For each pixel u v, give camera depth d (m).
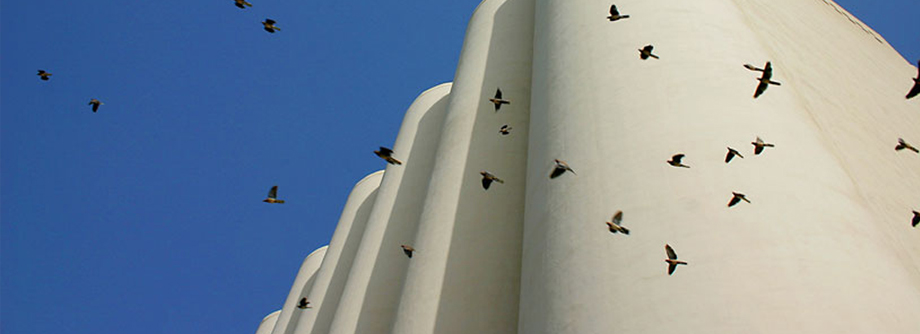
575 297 9.12
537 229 11.27
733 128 10.59
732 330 7.45
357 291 17.97
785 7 20.14
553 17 17.06
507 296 13.11
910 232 11.95
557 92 13.93
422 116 24.47
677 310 7.94
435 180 16.75
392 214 20.03
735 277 8.02
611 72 13.00
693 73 12.13
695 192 9.45
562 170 7.59
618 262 9.01
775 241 8.41
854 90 17.75
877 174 13.45
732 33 13.83
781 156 10.05
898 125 17.70
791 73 15.19
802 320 7.36
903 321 7.57
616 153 10.89
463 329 12.69
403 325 13.41
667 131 10.83
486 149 16.61
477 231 14.49
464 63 20.73
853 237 8.76
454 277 13.65
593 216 10.06
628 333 8.06
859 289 7.79
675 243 8.79
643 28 13.92
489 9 22.75
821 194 9.45
